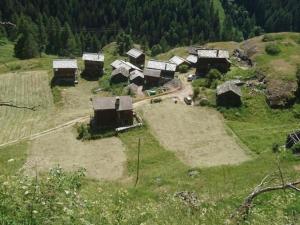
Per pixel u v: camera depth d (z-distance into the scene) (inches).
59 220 437.1
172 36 7135.8
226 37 7194.9
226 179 1891.0
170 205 778.8
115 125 2920.8
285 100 3181.6
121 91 3609.7
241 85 3476.9
